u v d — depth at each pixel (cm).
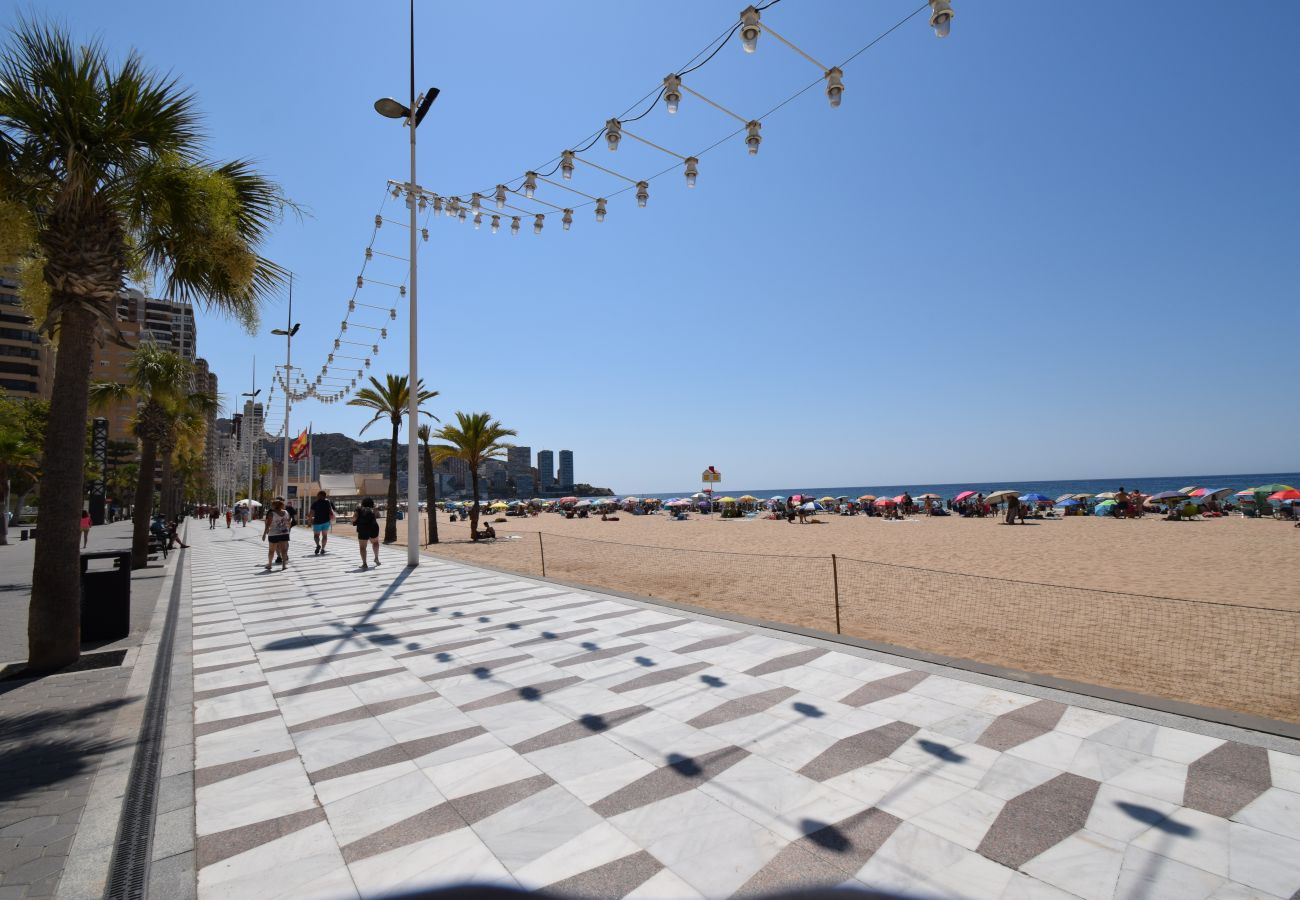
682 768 374
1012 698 482
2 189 627
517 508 6875
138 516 1639
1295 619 881
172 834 312
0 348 6319
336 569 1487
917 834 297
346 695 533
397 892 262
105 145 640
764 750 397
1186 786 339
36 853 296
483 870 275
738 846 291
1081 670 659
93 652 668
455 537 3170
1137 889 254
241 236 758
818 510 5456
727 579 1380
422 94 1477
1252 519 3238
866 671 558
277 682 574
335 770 385
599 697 507
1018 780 350
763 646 653
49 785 369
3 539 2597
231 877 275
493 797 345
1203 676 631
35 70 612
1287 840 286
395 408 2472
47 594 624
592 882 264
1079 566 1533
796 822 311
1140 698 468
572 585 1104
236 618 887
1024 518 3456
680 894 255
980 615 949
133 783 370
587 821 316
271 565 1528
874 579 1346
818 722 441
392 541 2450
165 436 1845
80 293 637
